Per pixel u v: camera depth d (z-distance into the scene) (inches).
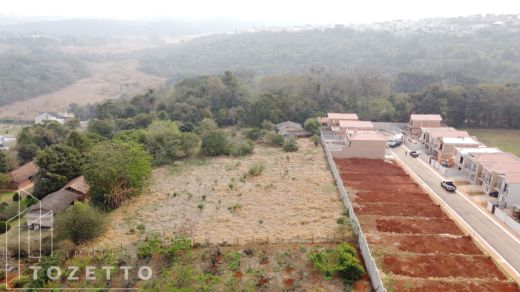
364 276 1190.9
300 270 1222.3
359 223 1523.1
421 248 1346.0
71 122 3580.2
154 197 1887.3
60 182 2020.2
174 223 1596.9
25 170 2369.6
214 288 1144.2
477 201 1814.7
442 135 2456.9
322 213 1644.9
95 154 1831.9
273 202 1781.5
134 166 1852.9
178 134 2625.5
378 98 3575.3
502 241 1459.2
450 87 3678.6
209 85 3900.1
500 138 3058.6
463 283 1148.5
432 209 1670.8
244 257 1299.2
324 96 3752.5
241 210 1704.0
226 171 2242.9
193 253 1330.0
